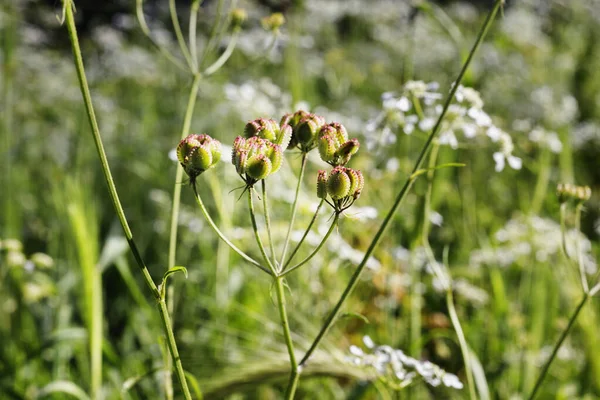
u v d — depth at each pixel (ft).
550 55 3.53
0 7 2.92
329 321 0.99
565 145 2.25
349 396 1.22
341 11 3.59
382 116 1.26
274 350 1.35
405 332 1.53
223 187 1.79
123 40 3.49
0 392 1.35
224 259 1.67
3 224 2.09
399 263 1.63
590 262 1.73
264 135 0.96
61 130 2.74
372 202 1.83
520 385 1.52
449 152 1.77
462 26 3.85
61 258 1.96
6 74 2.11
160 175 2.28
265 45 2.67
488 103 2.87
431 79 3.22
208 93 2.71
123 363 1.55
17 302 1.62
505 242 2.01
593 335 1.46
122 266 1.33
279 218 1.78
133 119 2.95
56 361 1.47
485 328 1.66
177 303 1.73
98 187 2.44
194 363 1.24
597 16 3.64
